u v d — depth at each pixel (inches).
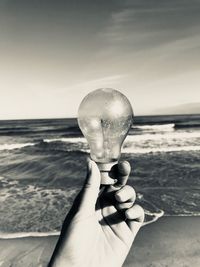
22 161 134.4
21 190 76.3
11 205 61.2
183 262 36.4
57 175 97.1
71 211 8.7
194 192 69.1
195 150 152.1
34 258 38.4
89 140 9.2
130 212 8.7
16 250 40.4
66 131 330.6
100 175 8.8
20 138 270.4
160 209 56.2
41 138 263.1
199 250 39.2
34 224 49.3
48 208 58.2
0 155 160.9
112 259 8.6
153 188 74.4
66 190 74.6
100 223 9.2
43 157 145.9
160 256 38.0
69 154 154.6
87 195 8.5
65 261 8.2
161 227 47.1
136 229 9.2
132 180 85.0
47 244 41.9
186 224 48.0
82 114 9.2
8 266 36.5
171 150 154.3
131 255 38.4
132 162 121.1
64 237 8.4
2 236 44.6
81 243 8.3
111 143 8.9
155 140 203.3
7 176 97.9
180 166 107.9
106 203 9.5
